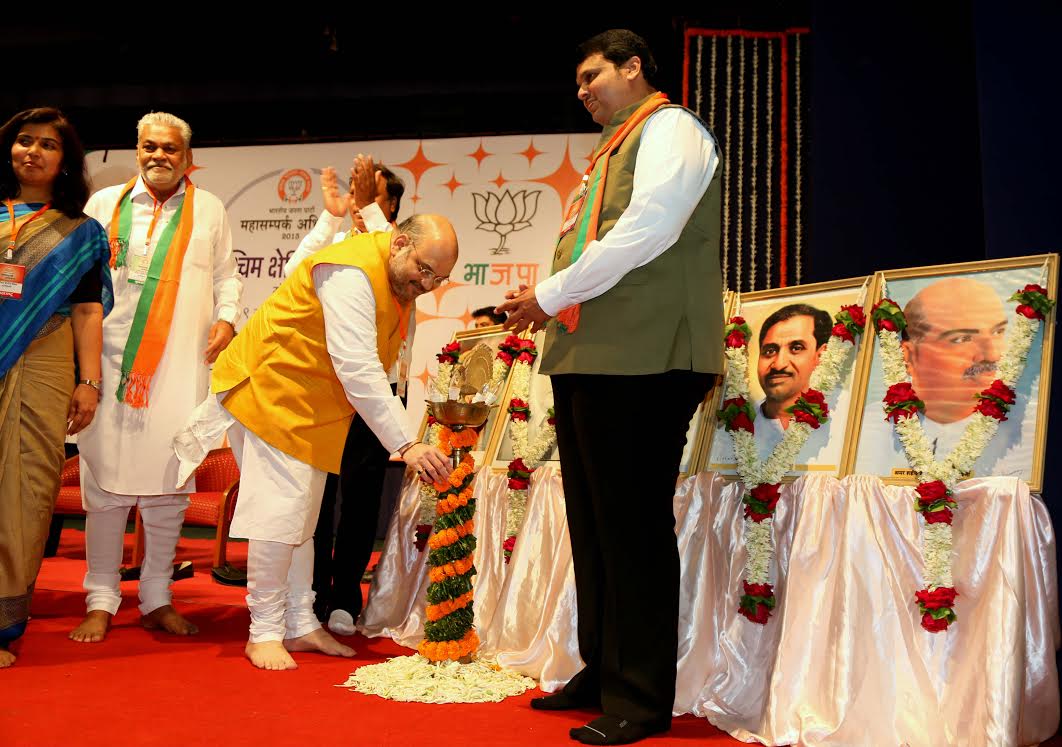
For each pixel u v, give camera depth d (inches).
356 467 140.9
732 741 89.7
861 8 180.5
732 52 261.3
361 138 317.4
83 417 123.2
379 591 138.9
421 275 110.9
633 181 89.6
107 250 126.4
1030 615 86.5
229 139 329.4
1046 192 111.6
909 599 91.5
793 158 256.1
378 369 109.2
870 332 105.3
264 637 114.0
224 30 321.7
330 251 113.7
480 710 95.0
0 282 113.7
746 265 254.7
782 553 101.7
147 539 137.0
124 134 343.6
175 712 88.8
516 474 126.7
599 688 96.3
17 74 343.3
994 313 98.3
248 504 114.0
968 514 91.4
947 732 84.3
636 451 88.7
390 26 316.5
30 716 85.5
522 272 302.0
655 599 88.9
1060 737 90.0
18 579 112.1
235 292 146.9
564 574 113.4
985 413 92.4
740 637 101.6
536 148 307.9
